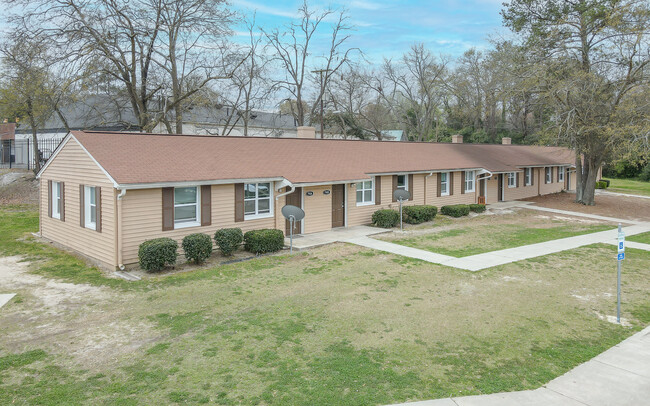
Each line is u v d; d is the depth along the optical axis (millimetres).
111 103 28344
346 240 17062
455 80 51031
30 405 5691
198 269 12742
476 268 13234
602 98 25641
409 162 23859
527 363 7133
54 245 16000
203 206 14398
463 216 24500
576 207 28859
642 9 22844
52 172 16516
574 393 6191
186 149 16078
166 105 27094
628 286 11664
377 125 52750
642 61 24719
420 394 6070
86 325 8531
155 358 7098
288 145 20719
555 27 26641
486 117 55750
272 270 12742
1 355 7207
